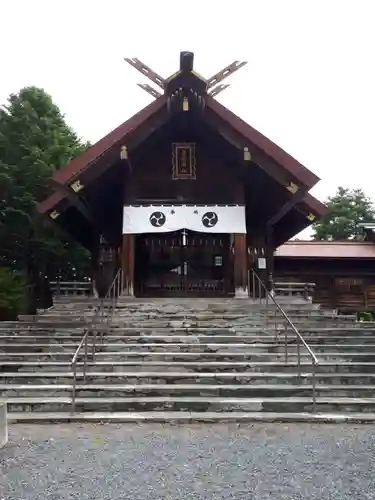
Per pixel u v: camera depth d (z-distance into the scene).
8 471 6.07
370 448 7.17
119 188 18.62
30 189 24.67
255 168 17.23
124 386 9.89
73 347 11.81
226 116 16.11
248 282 17.91
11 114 26.22
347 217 51.47
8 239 24.88
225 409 9.27
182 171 17.78
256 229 19.77
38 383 10.20
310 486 5.59
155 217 17.33
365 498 5.23
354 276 26.98
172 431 8.16
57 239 25.91
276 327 13.15
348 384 10.33
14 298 20.81
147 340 12.09
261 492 5.38
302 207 17.94
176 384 10.17
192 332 12.63
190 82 15.62
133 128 15.82
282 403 9.31
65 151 27.08
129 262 17.03
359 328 13.16
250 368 10.83
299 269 26.83
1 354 11.27
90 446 7.18
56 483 5.65
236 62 16.41
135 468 6.19
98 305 14.71
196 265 19.34
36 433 7.95
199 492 5.38
